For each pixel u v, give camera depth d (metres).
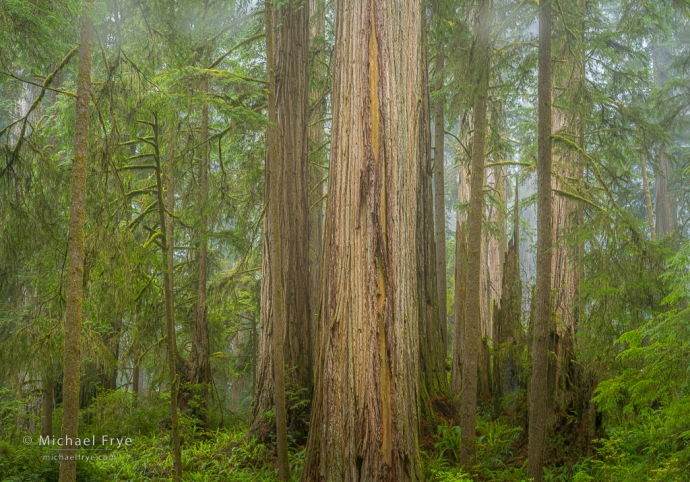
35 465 7.43
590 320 7.91
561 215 13.10
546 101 7.70
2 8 5.55
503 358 10.72
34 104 7.10
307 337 10.24
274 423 9.48
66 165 8.16
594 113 11.20
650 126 10.75
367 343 6.25
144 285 7.31
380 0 6.80
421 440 9.03
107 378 14.89
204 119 11.73
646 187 18.33
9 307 9.42
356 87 6.69
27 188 7.27
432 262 11.61
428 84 12.35
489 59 8.40
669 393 4.89
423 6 9.69
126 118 7.23
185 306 15.45
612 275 7.70
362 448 6.09
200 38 10.10
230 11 10.39
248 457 9.09
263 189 11.74
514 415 9.43
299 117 10.77
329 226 6.74
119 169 7.50
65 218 7.63
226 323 17.47
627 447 7.11
